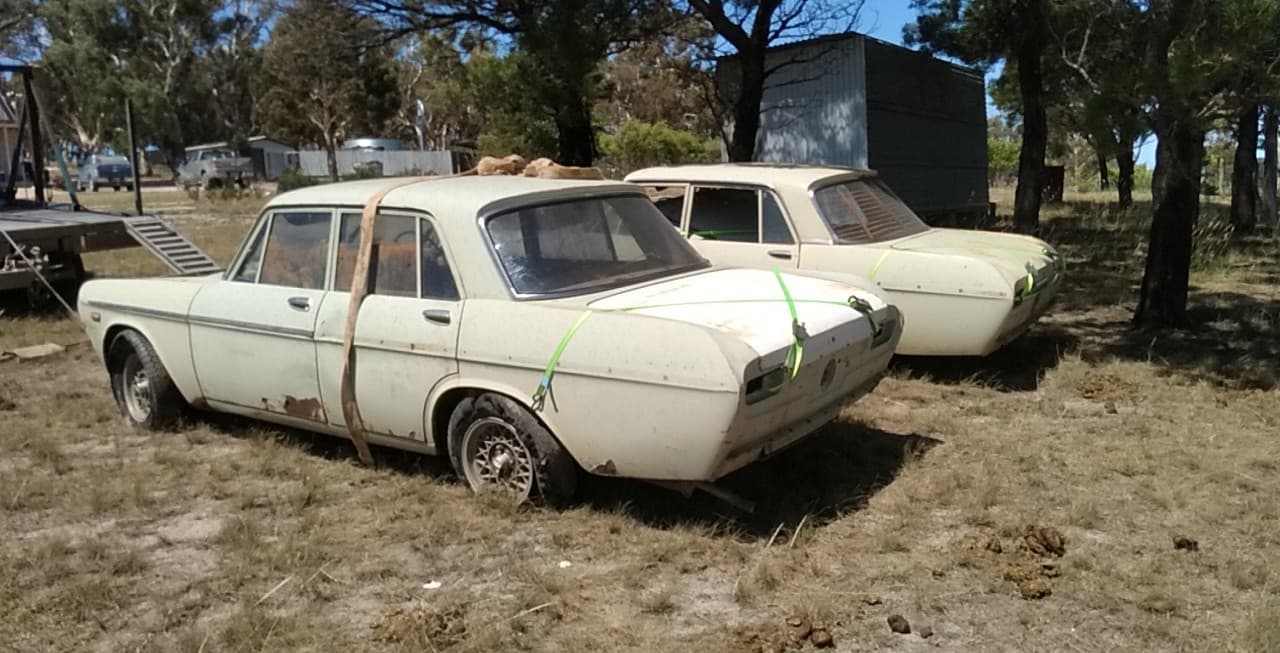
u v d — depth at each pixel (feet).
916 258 23.44
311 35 55.62
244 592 13.67
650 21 46.06
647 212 18.57
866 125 59.98
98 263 47.16
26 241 36.78
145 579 14.14
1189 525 15.47
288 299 18.15
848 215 25.14
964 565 14.10
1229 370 24.32
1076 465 18.01
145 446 20.22
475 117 180.14
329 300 17.60
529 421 15.44
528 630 12.50
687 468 14.20
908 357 25.38
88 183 151.64
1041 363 25.58
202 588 13.83
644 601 13.08
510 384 15.46
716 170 26.37
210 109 218.38
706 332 14.01
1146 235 53.98
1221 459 18.07
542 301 15.70
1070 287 36.99
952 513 16.01
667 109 120.06
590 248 17.04
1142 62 25.09
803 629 12.27
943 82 72.79
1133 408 21.70
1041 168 55.57
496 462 16.22
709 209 26.04
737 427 13.80
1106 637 12.19
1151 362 25.27
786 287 16.80
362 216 17.48
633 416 14.33
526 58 53.11
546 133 68.44
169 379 20.59
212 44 215.92
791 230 24.85
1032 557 14.34
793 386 14.69
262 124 221.87
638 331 14.40
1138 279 38.91
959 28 62.08
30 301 36.83
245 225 72.08
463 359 15.84
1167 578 13.65
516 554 14.58
